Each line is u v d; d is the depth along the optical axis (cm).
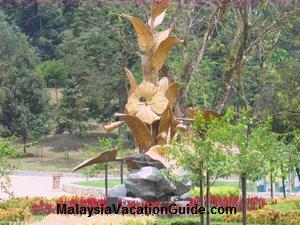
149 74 2919
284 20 3803
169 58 4309
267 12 4219
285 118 4375
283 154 2103
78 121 7294
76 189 4228
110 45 6519
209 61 4559
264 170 2048
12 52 8938
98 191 3969
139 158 2825
